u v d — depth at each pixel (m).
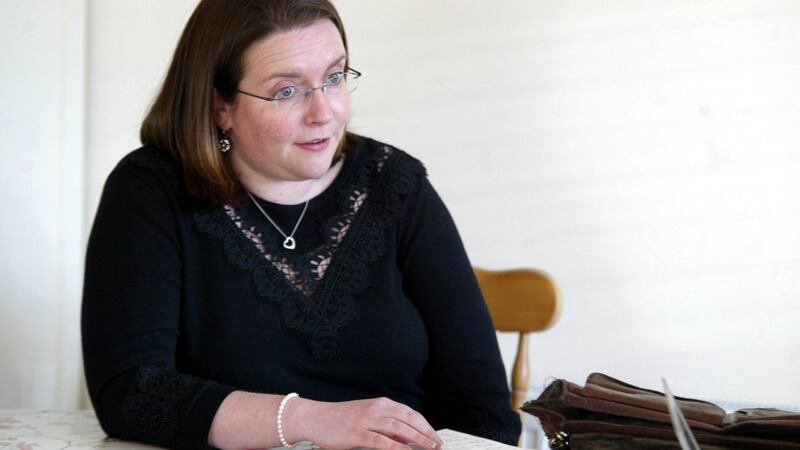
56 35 2.88
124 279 1.73
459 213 2.99
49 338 2.91
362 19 2.99
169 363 1.70
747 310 2.78
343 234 1.89
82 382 3.00
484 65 2.94
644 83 2.83
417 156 3.00
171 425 1.54
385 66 3.00
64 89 2.91
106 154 3.00
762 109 2.75
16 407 2.85
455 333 1.91
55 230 2.91
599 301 2.88
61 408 2.94
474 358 1.91
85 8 2.95
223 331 1.78
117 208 1.80
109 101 3.00
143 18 2.99
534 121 2.91
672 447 1.28
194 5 2.99
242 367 1.77
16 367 2.85
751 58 2.75
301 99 1.73
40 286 2.89
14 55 2.81
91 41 2.98
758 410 1.34
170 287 1.76
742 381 2.78
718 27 2.77
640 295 2.85
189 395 1.56
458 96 2.96
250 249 1.82
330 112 1.73
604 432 1.32
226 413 1.51
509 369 2.94
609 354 2.88
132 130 3.00
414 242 1.93
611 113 2.86
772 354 2.76
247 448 1.50
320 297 1.82
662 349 2.84
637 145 2.84
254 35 1.71
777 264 2.75
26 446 1.52
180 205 1.81
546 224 2.92
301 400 1.50
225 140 1.85
